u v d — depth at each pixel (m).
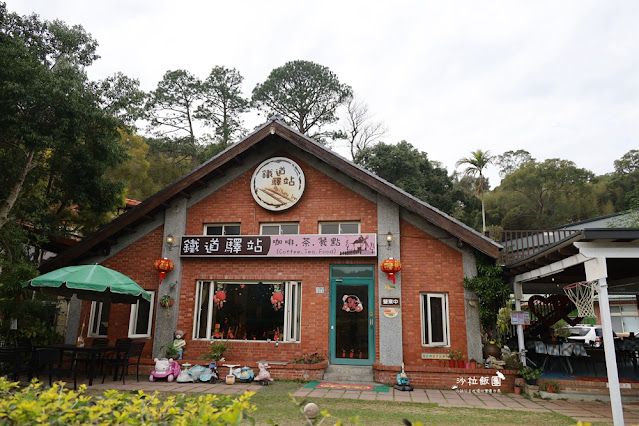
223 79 34.00
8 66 10.08
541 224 42.28
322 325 11.41
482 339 10.90
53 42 12.07
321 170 12.43
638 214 20.00
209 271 12.20
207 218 12.70
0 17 11.02
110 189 13.57
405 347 10.96
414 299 11.21
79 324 12.43
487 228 36.22
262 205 12.27
